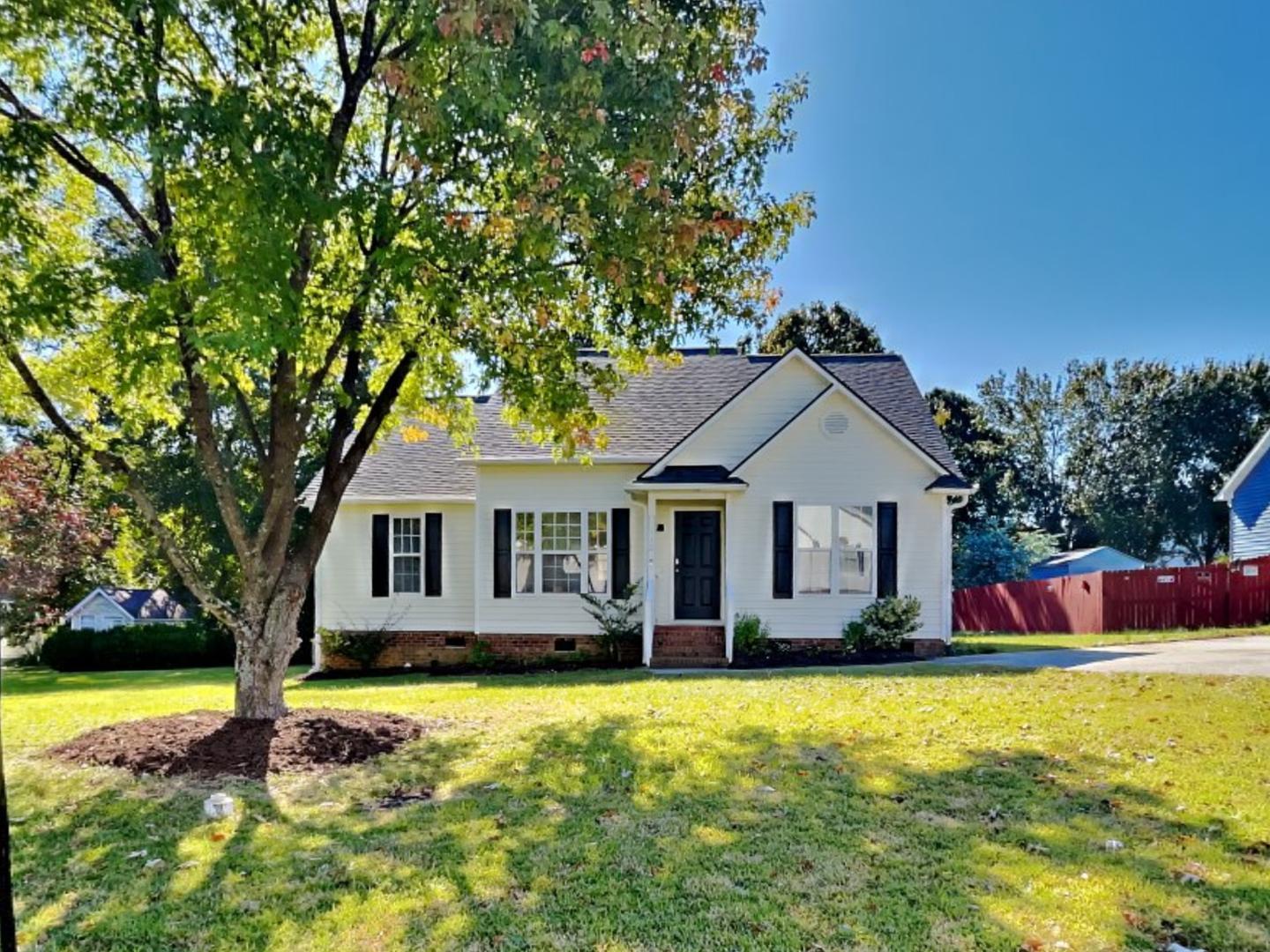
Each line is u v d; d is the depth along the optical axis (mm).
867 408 13953
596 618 14352
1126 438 45562
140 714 8469
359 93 6801
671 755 6016
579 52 4805
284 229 5352
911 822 4527
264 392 13383
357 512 15352
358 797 5152
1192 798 4891
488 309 7363
